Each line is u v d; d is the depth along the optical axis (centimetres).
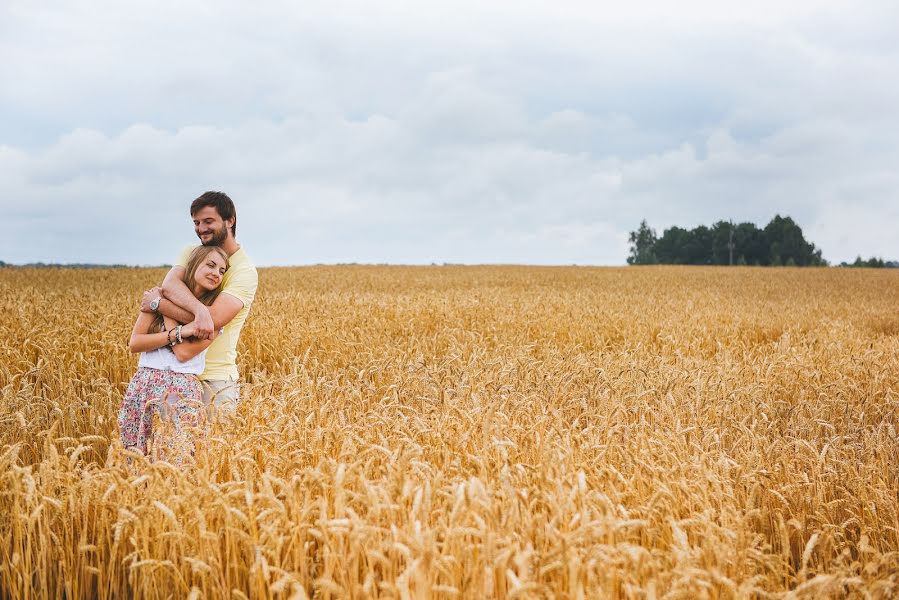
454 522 262
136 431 441
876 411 608
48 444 356
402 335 1123
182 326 434
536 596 235
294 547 284
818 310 1814
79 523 329
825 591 258
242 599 270
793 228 11462
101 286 2261
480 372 609
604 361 775
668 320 1344
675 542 297
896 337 1267
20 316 978
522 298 1836
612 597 252
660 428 482
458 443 390
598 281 3469
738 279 3847
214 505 295
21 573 314
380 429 435
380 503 284
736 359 976
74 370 676
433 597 251
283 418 409
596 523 254
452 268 5141
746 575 299
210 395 474
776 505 388
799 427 517
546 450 345
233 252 479
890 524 356
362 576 280
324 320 1112
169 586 309
